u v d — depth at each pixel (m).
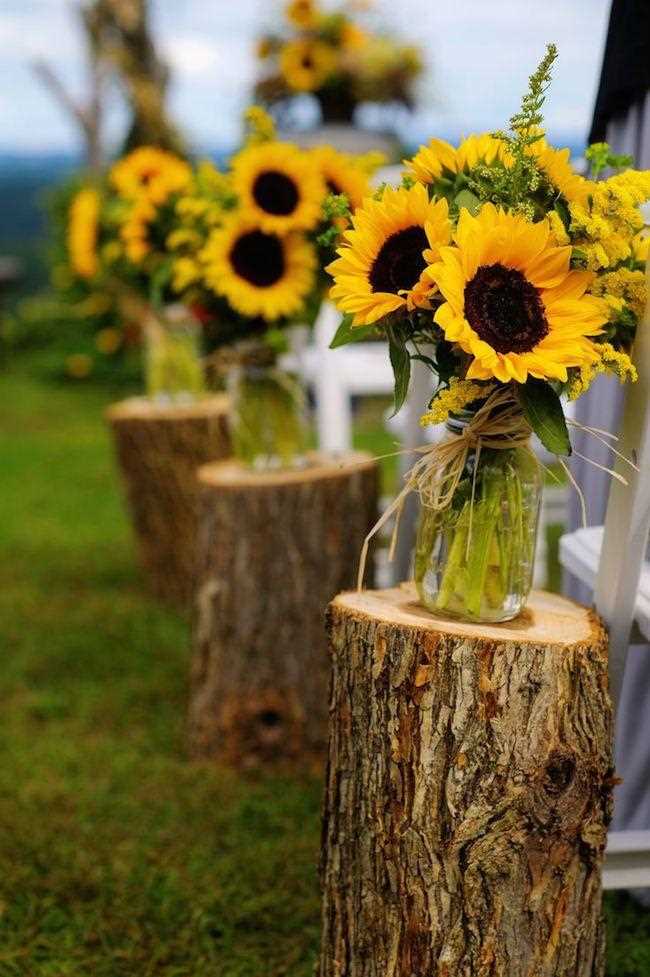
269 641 2.52
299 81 5.18
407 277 1.35
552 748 1.38
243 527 2.47
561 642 1.40
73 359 8.70
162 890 2.10
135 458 3.63
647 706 1.90
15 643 3.44
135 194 2.96
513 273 1.29
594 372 1.32
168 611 3.70
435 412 1.35
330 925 1.57
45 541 4.64
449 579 1.46
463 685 1.39
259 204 2.25
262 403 2.56
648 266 1.38
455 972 1.43
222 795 2.45
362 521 2.54
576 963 1.46
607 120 1.89
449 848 1.41
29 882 2.12
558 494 3.94
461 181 1.41
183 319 3.64
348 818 1.51
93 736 2.79
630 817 1.96
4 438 7.00
